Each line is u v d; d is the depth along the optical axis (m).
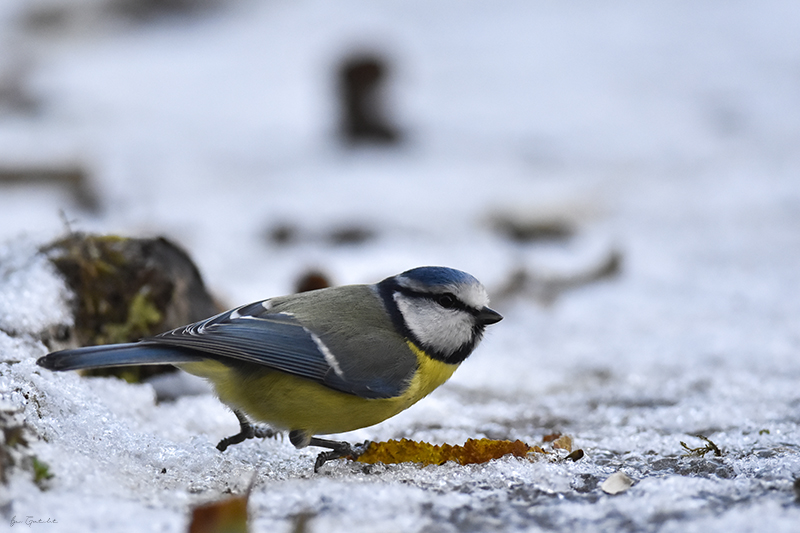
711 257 12.30
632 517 4.45
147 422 6.29
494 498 4.77
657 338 9.14
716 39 24.94
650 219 14.26
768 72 22.39
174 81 23.42
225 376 5.59
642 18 27.27
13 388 5.17
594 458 5.66
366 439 6.42
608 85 22.02
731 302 10.34
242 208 14.92
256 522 4.34
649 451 5.83
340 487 4.86
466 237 13.44
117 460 5.08
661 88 21.73
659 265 12.05
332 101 19.78
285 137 19.39
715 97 20.98
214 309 7.66
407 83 22.19
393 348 5.75
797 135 18.59
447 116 20.39
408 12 28.62
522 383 7.96
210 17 28.95
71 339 6.63
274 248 12.98
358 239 13.21
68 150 16.41
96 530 4.05
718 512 4.46
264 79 23.36
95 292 6.92
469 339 6.11
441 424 6.76
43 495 4.30
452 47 25.23
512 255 12.31
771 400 7.00
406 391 5.79
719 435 6.09
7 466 4.32
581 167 17.27
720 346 8.73
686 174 16.70
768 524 4.21
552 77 22.72
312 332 5.61
